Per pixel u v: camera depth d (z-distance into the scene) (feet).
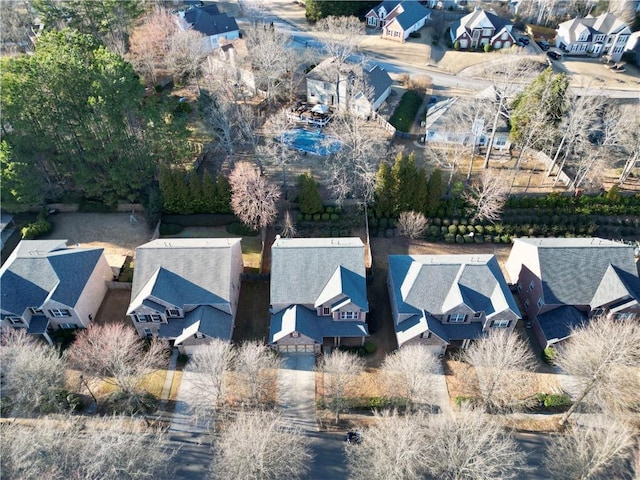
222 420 139.13
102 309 174.50
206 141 248.52
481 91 278.87
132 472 108.27
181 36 275.80
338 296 152.15
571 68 317.22
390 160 226.38
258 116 263.29
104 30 287.69
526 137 215.31
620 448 112.88
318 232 201.77
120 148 202.59
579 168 214.28
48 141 196.95
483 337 150.51
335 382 140.05
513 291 179.01
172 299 154.92
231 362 148.87
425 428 123.24
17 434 118.83
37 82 189.88
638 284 156.76
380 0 383.65
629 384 137.80
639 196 206.90
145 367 139.23
